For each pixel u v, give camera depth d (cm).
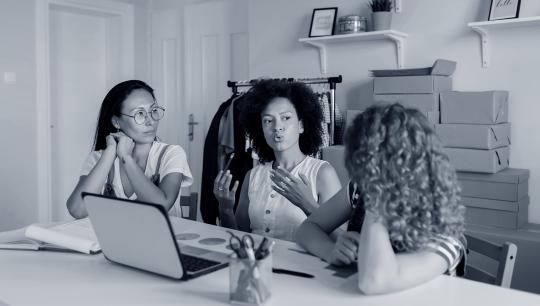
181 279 122
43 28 392
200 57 443
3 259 141
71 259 141
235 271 107
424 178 108
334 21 329
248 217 196
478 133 252
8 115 377
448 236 120
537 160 271
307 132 200
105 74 471
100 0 432
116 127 204
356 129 114
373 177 108
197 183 454
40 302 109
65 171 442
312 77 352
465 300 108
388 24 301
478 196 256
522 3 271
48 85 399
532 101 271
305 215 180
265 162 207
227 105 361
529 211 273
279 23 366
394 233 111
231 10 419
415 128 109
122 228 126
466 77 291
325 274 127
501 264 134
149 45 479
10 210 382
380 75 287
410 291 113
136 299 111
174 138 473
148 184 187
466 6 288
